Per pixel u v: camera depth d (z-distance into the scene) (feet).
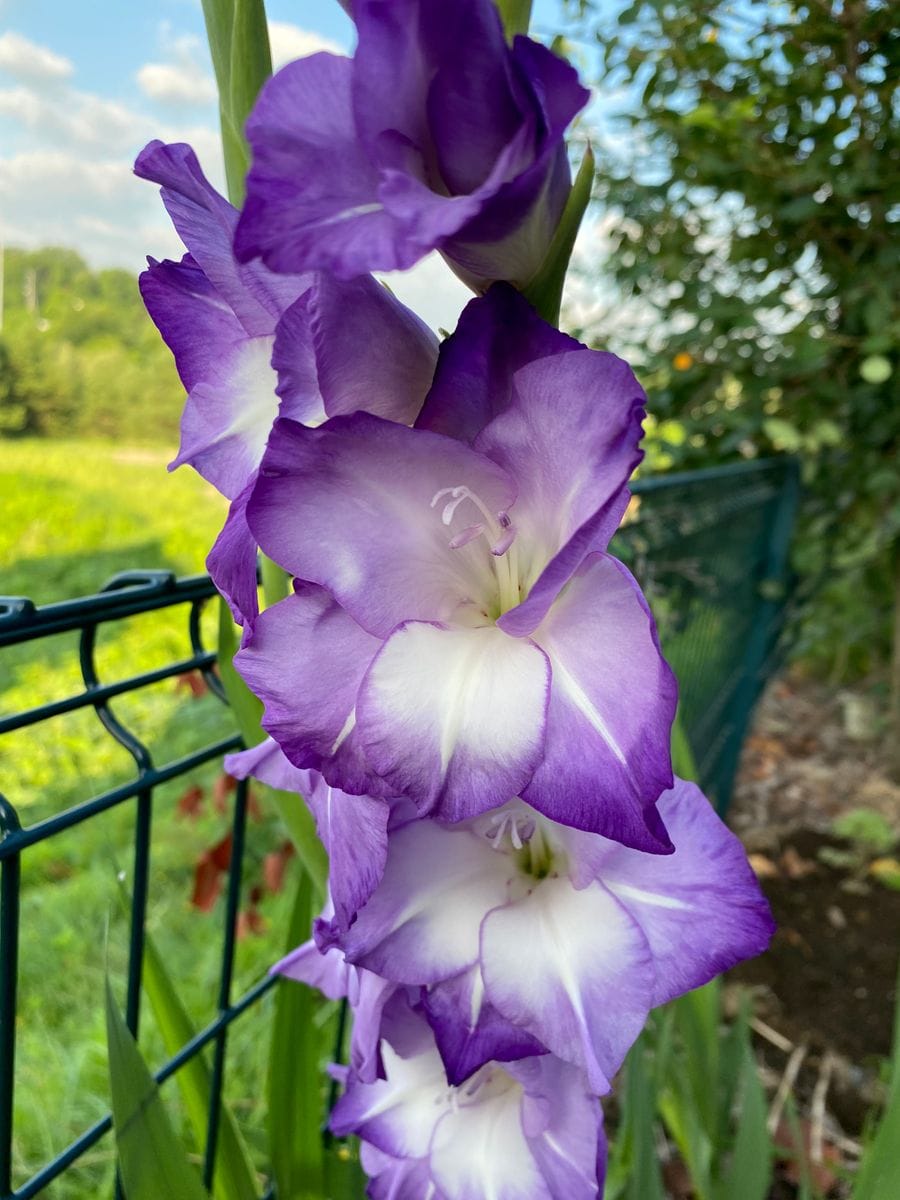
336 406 0.68
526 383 0.65
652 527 2.43
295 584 0.71
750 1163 1.33
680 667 2.82
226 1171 1.23
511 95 0.60
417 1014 0.95
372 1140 1.03
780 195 3.56
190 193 0.68
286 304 0.69
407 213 0.55
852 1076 2.59
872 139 3.44
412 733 0.66
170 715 3.85
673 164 3.80
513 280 0.69
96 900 2.93
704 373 3.90
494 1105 1.00
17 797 3.55
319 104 0.58
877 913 3.27
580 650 0.67
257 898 2.61
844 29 3.24
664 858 0.82
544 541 0.73
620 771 0.62
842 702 5.09
